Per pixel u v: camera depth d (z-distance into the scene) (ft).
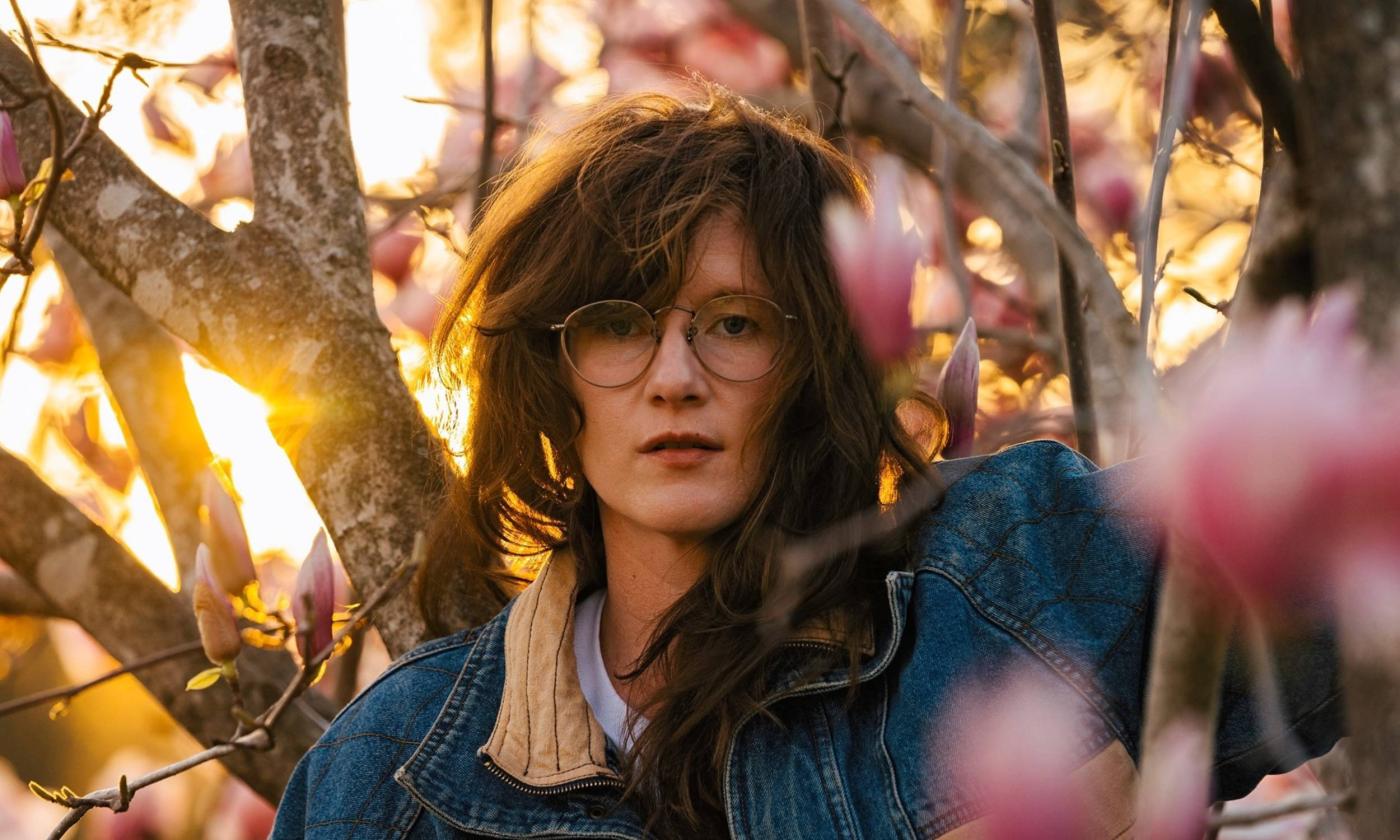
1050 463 4.64
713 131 4.55
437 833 4.63
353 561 5.16
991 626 4.23
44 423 10.09
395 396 5.25
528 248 4.74
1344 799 3.65
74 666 11.16
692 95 5.16
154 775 4.49
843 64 5.79
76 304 6.98
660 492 4.33
